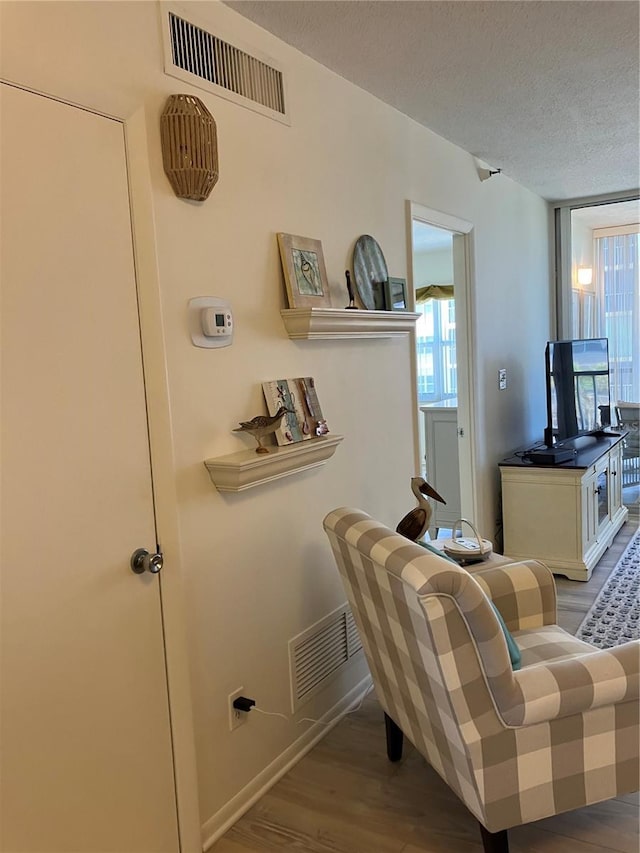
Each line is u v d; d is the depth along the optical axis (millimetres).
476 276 4051
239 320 2121
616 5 2193
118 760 1691
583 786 1718
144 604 1763
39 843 1504
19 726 1460
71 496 1566
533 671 1666
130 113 1712
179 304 1894
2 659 1426
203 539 1981
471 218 3969
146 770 1773
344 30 2279
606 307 6723
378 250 2904
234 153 2102
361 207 2811
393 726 2305
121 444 1692
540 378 5289
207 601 2000
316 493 2535
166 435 1819
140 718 1754
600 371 4902
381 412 2992
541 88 2895
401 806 2104
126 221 1703
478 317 4098
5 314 1421
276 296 2295
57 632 1538
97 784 1637
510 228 4617
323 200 2559
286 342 2352
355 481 2793
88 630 1611
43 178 1495
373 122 2910
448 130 3447
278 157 2303
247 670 2168
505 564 2486
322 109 2557
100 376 1634
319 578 2553
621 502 5121
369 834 1987
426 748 1938
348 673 2740
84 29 1604
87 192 1598
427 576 1515
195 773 1922
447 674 1557
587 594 3738
